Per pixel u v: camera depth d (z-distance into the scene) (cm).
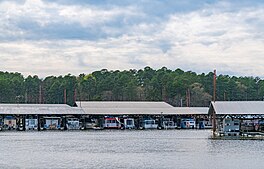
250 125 10406
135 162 5412
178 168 4950
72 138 9362
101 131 12469
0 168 4962
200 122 14312
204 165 5150
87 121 13750
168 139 8988
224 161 5462
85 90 19550
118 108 13875
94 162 5422
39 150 6800
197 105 18500
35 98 19412
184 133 11300
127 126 13850
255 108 9488
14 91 19462
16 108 12644
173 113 13812
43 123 13150
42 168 4953
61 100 19300
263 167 5000
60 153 6400
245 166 5069
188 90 17600
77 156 6028
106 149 6969
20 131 12288
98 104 14200
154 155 6119
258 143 7800
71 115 13162
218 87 19538
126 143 8056
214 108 9462
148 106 14425
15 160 5612
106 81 19712
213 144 7662
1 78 19500
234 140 8456
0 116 12825
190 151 6588
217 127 10406
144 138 9350
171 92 18712
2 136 9994
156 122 14188
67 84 19612
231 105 9588
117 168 4962
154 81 19812
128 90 19112
